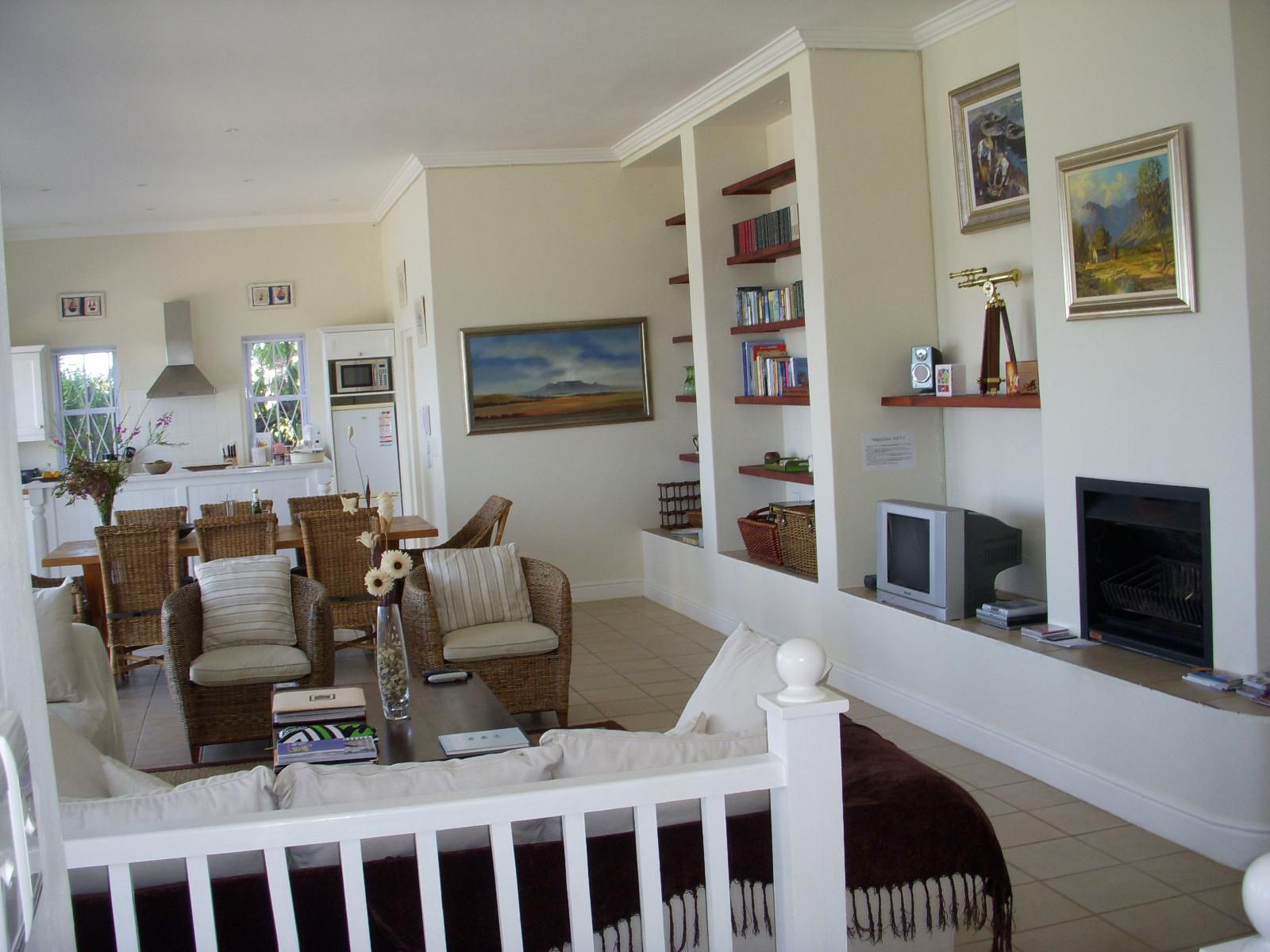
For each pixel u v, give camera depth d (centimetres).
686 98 667
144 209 930
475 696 429
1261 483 343
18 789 119
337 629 677
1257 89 339
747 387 704
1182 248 356
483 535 695
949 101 529
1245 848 337
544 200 794
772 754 203
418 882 196
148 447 1023
